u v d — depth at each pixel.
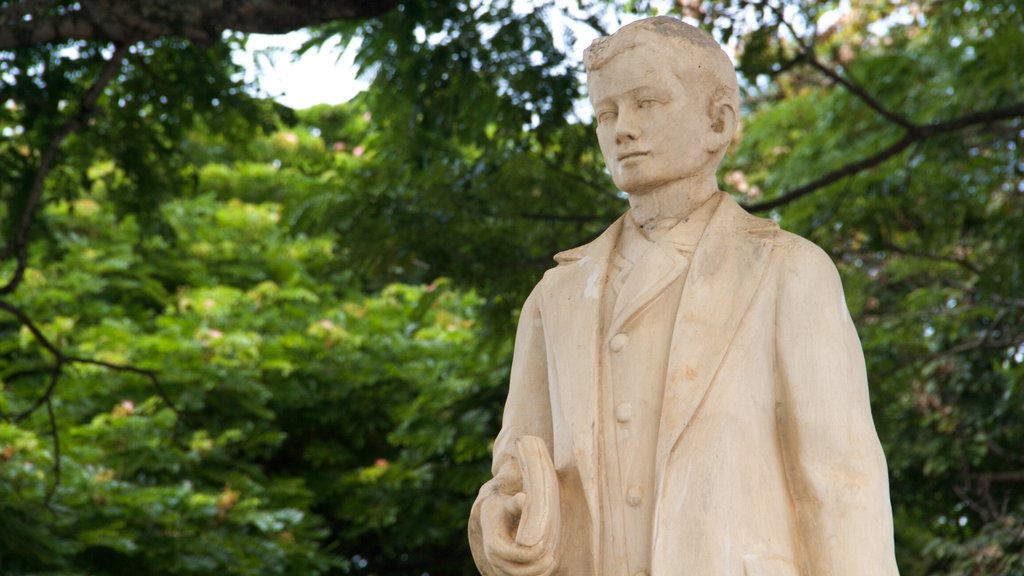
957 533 12.85
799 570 3.09
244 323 13.96
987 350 12.36
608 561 3.14
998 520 11.46
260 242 15.51
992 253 11.52
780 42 9.20
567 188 9.39
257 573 10.94
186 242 15.08
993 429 12.53
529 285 9.42
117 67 7.73
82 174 9.56
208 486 12.07
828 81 13.16
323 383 13.64
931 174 10.98
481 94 8.94
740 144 13.47
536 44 8.80
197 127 15.60
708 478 3.08
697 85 3.37
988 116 9.38
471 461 13.05
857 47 12.41
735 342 3.18
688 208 3.40
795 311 3.19
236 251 15.36
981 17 10.52
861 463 3.10
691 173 3.39
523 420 3.38
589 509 3.16
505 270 9.40
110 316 13.84
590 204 9.48
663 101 3.36
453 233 9.39
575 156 9.30
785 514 3.11
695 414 3.13
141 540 10.62
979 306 11.26
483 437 12.26
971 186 11.38
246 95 9.43
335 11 7.12
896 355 12.23
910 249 11.95
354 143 12.02
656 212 3.41
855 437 3.12
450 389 12.74
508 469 3.28
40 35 6.98
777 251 3.25
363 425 13.67
